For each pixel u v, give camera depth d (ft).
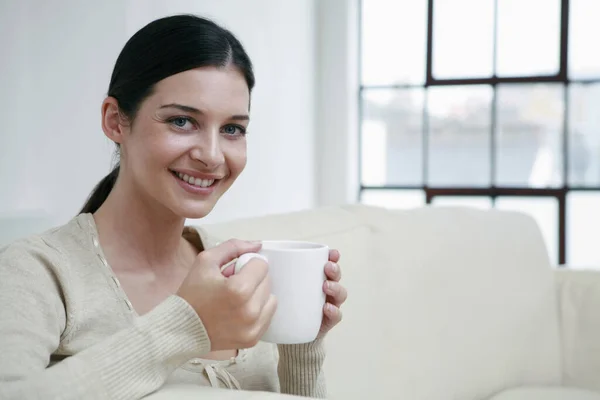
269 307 2.23
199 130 2.65
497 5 13.84
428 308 5.04
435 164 14.38
